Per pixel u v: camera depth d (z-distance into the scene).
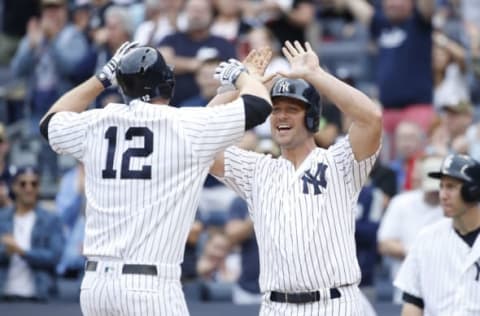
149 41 42.28
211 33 41.19
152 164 20.11
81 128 20.72
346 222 21.02
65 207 38.34
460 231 23.67
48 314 31.86
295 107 21.14
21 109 46.38
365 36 47.72
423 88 41.66
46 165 43.47
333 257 20.81
